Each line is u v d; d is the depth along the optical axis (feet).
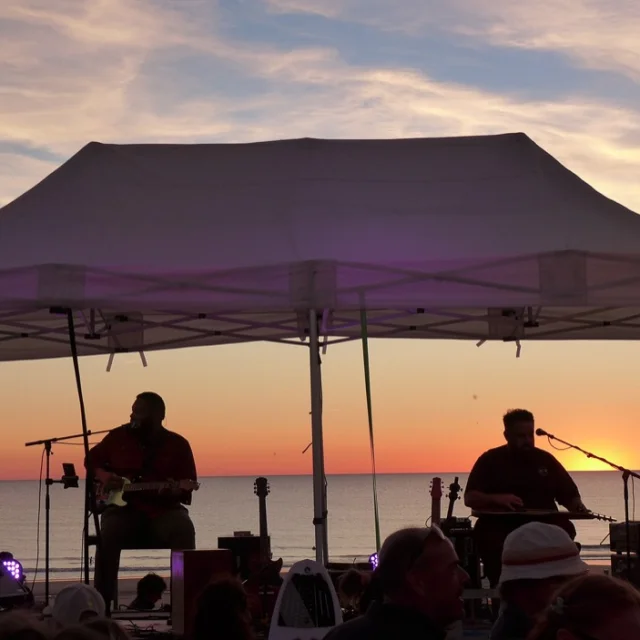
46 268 22.36
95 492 25.99
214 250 23.68
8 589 24.68
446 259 22.71
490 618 26.66
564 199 26.03
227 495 546.67
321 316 31.45
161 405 26.91
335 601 17.83
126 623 23.31
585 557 68.23
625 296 22.68
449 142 28.68
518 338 33.99
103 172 27.17
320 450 23.16
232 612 12.90
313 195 26.20
